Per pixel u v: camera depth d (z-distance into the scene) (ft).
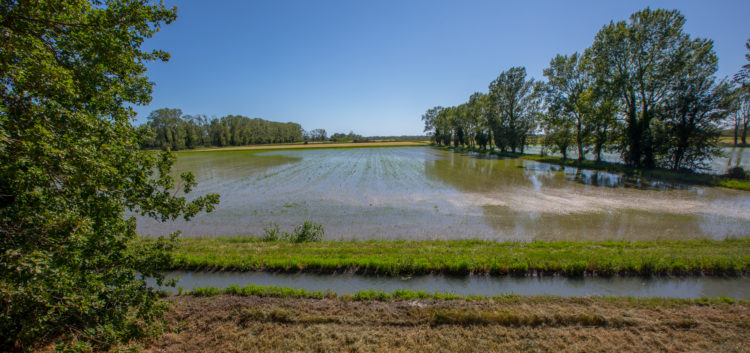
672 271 24.91
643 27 86.58
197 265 27.73
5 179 9.86
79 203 11.76
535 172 96.27
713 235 36.17
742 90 74.43
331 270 26.91
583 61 106.01
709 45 79.51
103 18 13.44
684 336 16.71
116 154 13.07
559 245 31.45
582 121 113.39
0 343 12.76
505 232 38.68
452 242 33.37
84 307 10.66
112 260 13.51
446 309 19.38
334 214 48.80
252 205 55.26
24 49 10.77
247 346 16.69
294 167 122.11
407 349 16.29
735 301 20.36
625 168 93.25
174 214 15.16
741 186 63.16
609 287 23.24
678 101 80.94
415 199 58.95
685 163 83.71
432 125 377.09
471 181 79.66
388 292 23.18
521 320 18.20
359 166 122.83
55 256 10.49
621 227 39.81
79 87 13.57
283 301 20.99
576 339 16.75
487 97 185.88
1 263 9.14
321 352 16.19
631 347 16.03
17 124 10.34
